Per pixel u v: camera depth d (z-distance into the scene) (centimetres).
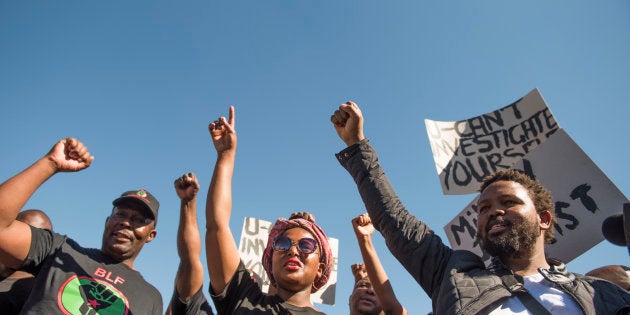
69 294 343
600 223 451
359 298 479
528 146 574
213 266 354
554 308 272
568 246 462
